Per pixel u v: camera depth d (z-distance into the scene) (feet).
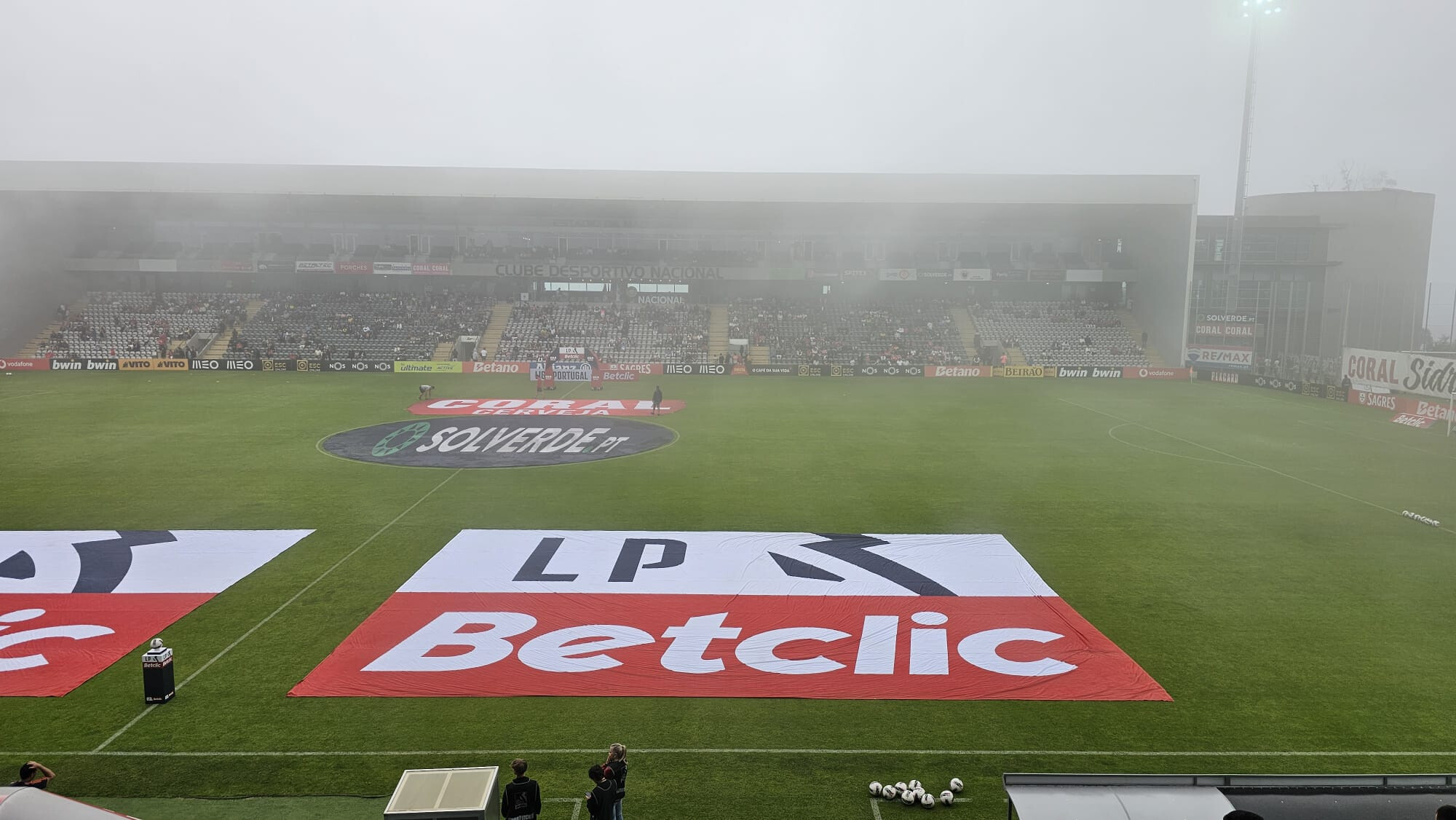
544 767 39.96
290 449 116.67
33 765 32.63
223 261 254.06
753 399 179.11
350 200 230.48
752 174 229.04
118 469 102.99
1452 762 40.73
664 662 51.49
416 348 242.99
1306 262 268.62
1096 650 53.57
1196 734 43.47
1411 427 147.74
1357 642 55.01
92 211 253.44
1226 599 62.59
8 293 237.04
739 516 83.92
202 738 42.19
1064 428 141.90
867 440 128.67
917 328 264.31
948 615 59.16
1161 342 248.73
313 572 66.80
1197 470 107.86
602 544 74.28
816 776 39.60
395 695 46.98
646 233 276.00
